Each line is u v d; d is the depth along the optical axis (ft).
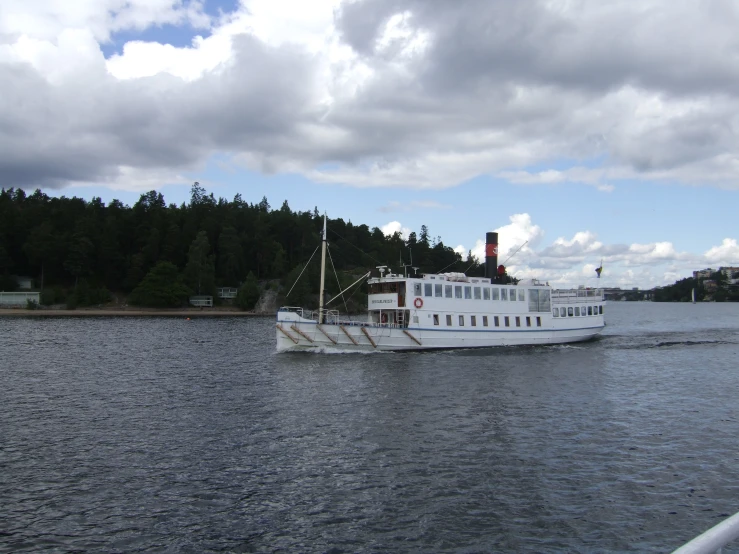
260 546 56.29
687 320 501.56
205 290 575.38
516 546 56.39
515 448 85.10
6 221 568.82
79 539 57.31
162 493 68.39
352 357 181.06
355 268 605.73
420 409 109.29
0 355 195.00
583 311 240.12
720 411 110.11
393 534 58.65
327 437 90.27
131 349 217.56
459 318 201.98
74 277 574.56
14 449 84.64
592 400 119.24
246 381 140.56
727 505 65.62
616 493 68.74
